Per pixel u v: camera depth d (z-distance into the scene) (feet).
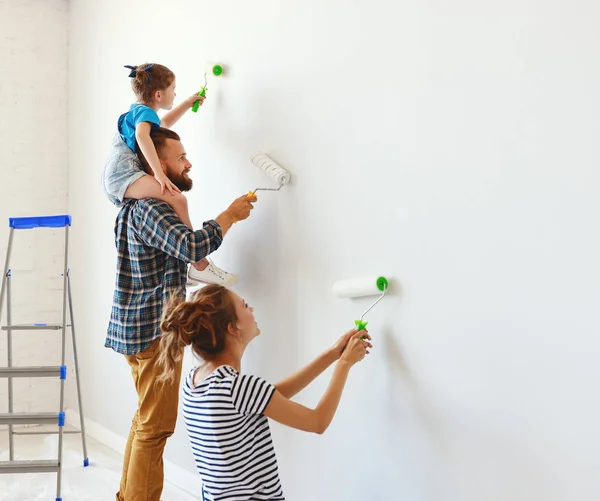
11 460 10.75
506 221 6.06
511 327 6.05
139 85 8.72
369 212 7.34
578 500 5.60
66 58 13.97
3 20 13.38
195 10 9.89
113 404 12.34
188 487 10.13
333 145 7.74
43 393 13.93
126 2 11.64
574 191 5.58
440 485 6.69
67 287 11.37
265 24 8.64
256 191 8.88
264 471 6.05
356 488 7.60
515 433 6.04
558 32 5.65
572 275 5.60
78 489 10.39
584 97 5.50
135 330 8.18
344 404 7.73
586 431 5.54
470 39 6.31
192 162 10.07
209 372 6.21
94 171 12.80
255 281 8.95
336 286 7.55
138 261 8.16
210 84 9.62
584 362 5.54
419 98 6.77
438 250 6.64
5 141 13.44
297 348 8.31
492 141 6.15
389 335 7.16
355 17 7.43
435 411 6.71
